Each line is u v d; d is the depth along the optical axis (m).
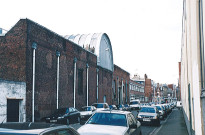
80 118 21.30
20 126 3.69
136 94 71.56
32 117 18.44
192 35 8.88
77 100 27.64
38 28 20.00
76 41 39.62
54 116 18.08
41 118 19.70
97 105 26.92
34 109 18.95
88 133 6.73
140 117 19.17
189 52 10.60
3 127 3.57
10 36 18.61
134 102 51.00
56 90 22.70
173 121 23.80
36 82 19.45
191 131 10.93
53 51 22.38
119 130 7.12
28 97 18.17
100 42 38.03
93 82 33.41
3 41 18.67
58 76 23.03
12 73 18.22
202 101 6.77
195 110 8.52
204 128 6.38
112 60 44.34
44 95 20.58
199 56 7.49
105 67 40.19
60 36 23.78
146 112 19.97
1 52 18.58
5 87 15.34
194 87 8.65
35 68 19.39
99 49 36.97
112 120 7.95
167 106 37.31
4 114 15.10
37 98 19.48
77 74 27.89
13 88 16.14
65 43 24.92
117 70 48.41
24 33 18.42
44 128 3.65
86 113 22.25
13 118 16.41
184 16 14.04
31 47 18.95
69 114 18.97
